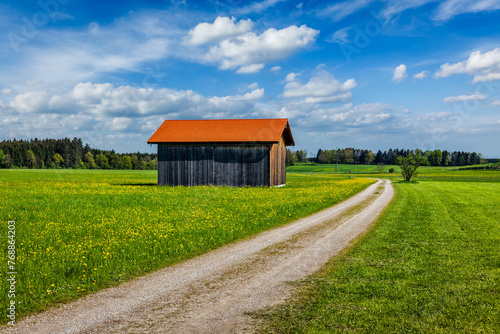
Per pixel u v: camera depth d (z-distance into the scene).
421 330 5.64
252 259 10.23
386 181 56.97
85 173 87.94
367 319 6.07
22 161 156.50
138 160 170.12
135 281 8.32
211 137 37.66
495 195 29.45
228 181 37.12
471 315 6.14
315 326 5.82
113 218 16.14
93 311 6.55
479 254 10.23
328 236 13.36
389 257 10.11
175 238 12.37
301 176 90.62
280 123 39.56
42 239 11.75
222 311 6.51
